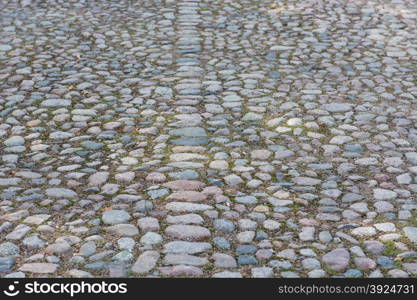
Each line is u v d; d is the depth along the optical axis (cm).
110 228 436
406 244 420
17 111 645
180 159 539
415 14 1011
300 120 620
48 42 862
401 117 631
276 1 1084
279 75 745
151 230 433
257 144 569
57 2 1066
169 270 392
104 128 605
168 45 851
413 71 764
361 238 427
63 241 421
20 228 436
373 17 992
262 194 482
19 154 555
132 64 780
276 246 417
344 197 480
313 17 989
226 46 849
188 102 663
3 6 1039
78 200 474
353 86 713
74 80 727
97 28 925
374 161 538
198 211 457
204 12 1015
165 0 1085
